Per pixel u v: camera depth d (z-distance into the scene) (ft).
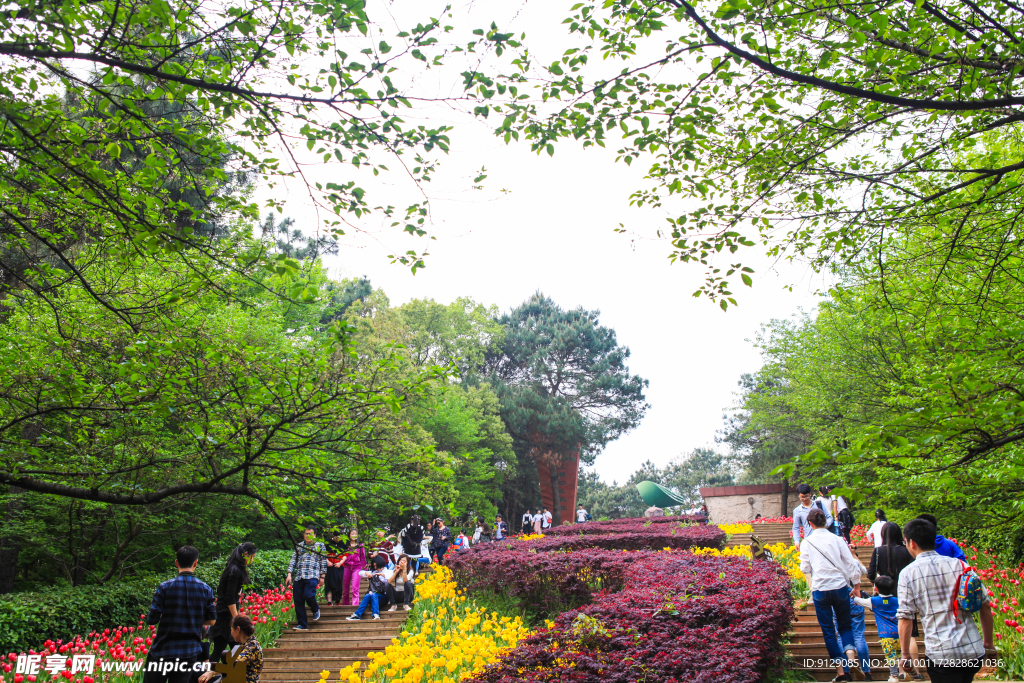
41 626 28.76
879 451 11.31
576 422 115.85
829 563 19.86
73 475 14.96
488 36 11.60
